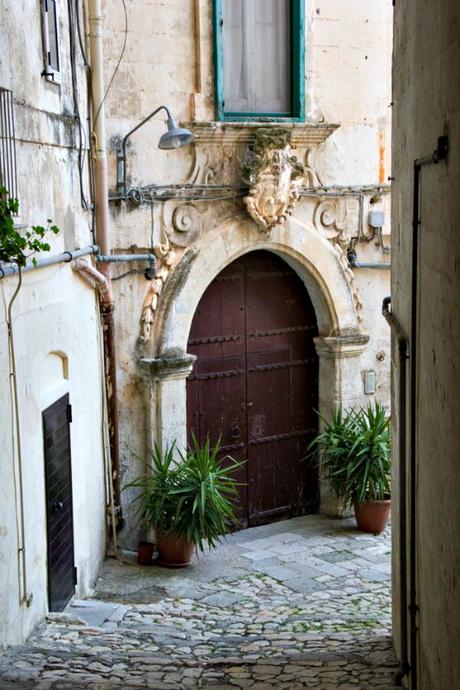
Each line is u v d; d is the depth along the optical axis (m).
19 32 8.44
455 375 4.83
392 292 8.45
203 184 12.09
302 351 13.50
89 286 10.85
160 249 11.88
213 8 11.91
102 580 10.93
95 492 11.07
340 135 13.12
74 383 10.11
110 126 11.47
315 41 12.77
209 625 9.37
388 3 13.23
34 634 8.31
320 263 13.03
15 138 8.23
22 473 8.12
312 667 7.40
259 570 11.48
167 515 11.28
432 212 5.66
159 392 11.88
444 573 5.20
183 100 11.93
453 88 4.87
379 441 12.48
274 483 13.38
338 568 11.59
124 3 11.46
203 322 12.62
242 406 13.02
